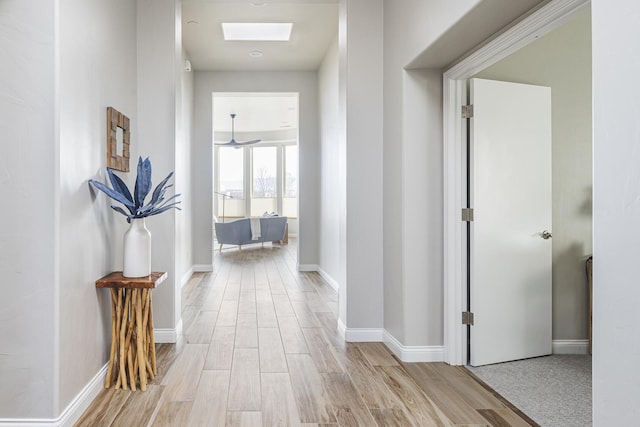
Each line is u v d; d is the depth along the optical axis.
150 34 3.40
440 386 2.61
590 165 3.25
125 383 2.53
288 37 5.36
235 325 3.87
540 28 2.06
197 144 6.73
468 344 3.03
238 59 6.19
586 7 1.84
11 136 1.98
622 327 1.24
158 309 3.40
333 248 5.55
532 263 3.09
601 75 1.31
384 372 2.83
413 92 3.02
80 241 2.25
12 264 1.98
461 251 2.98
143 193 2.60
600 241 1.31
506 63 3.20
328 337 3.56
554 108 3.25
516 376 2.78
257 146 12.32
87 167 2.36
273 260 8.01
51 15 1.99
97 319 2.49
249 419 2.18
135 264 2.56
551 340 3.19
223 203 12.27
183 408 2.29
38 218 1.99
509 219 3.03
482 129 2.96
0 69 1.98
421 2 2.66
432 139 3.03
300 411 2.27
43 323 1.99
